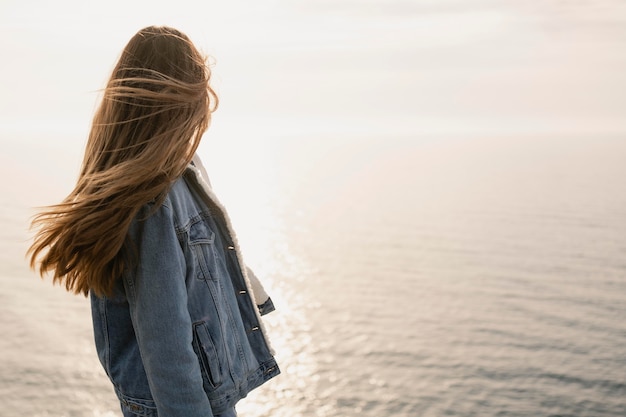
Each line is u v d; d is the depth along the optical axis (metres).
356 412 60.06
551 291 104.62
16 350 72.69
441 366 70.06
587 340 78.50
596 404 59.72
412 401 61.62
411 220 178.00
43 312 86.81
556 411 58.38
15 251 125.44
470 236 155.25
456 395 62.53
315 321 88.25
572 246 143.75
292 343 79.25
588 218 181.38
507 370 68.56
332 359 73.44
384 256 132.75
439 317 89.38
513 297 100.56
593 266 124.06
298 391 65.06
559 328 83.88
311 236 155.25
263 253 136.12
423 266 123.62
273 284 110.38
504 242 148.12
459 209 196.75
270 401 62.91
